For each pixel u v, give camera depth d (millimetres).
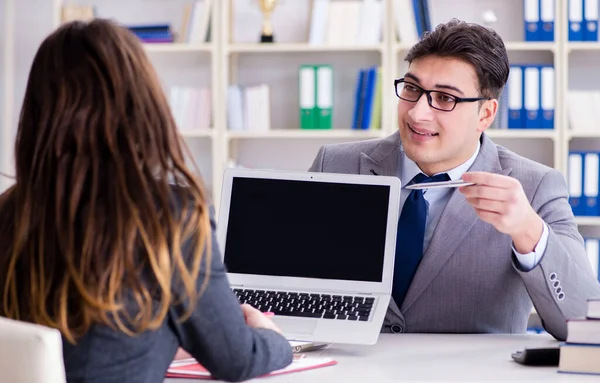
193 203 1396
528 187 2258
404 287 2232
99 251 1320
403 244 2238
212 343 1450
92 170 1340
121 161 1337
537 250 1931
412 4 4512
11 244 1418
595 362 1670
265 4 4680
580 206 4449
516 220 1864
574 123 4488
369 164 2389
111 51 1362
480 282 2209
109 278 1324
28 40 4969
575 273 1965
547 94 4457
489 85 2180
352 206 2072
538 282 1953
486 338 2061
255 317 1675
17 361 1238
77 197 1331
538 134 4461
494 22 4754
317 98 4602
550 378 1640
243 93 4660
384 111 4535
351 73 4844
